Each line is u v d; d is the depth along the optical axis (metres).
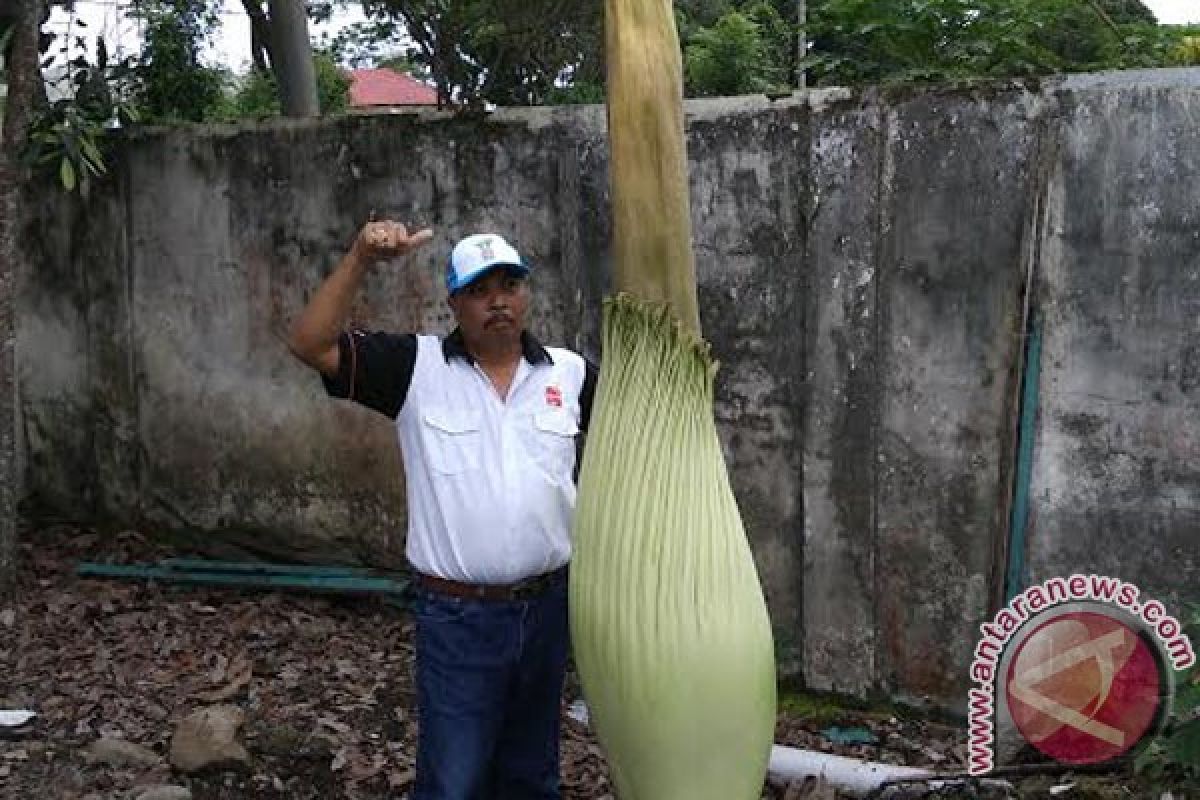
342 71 14.43
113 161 5.55
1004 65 5.02
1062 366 3.63
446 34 7.52
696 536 1.90
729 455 4.23
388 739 3.88
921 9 4.96
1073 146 3.53
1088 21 5.77
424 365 2.60
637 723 1.89
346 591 5.06
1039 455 3.69
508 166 4.55
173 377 5.55
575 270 4.45
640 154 1.88
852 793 3.50
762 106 4.01
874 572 4.00
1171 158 3.41
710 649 1.87
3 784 3.55
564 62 8.45
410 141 4.75
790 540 4.18
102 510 5.93
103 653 4.51
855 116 3.85
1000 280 3.68
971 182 3.68
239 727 3.75
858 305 3.91
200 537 5.59
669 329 1.90
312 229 5.05
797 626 4.21
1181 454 3.50
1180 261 3.43
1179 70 3.39
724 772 1.91
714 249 4.15
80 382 5.89
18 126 4.87
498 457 2.56
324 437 5.19
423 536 2.61
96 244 5.70
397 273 4.84
